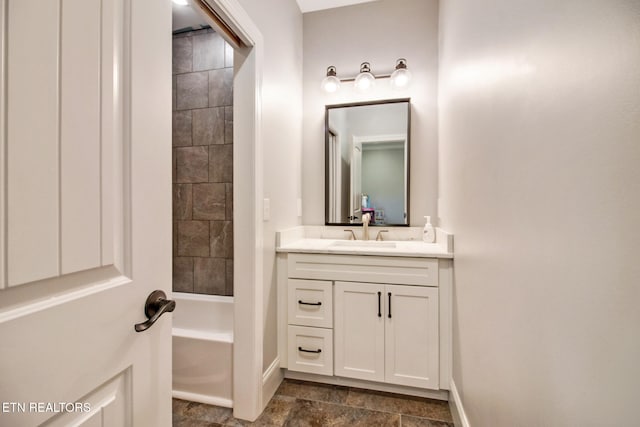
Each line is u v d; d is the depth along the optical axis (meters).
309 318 1.80
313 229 2.39
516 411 0.74
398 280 1.68
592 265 0.46
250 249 1.49
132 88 0.61
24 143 0.42
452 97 1.59
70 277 0.48
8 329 0.40
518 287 0.73
